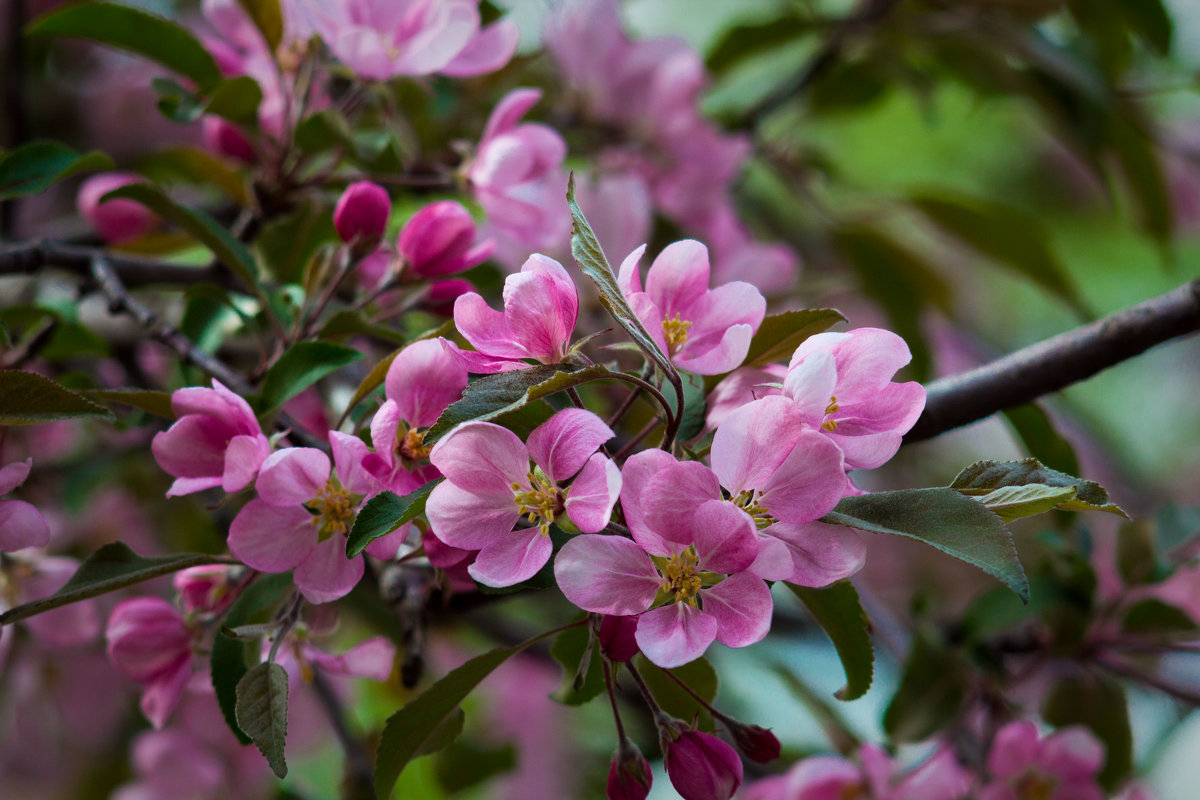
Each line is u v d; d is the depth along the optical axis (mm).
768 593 571
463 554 597
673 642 569
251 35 787
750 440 573
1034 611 795
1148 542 808
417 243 693
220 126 805
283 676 602
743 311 605
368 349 791
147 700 666
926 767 769
